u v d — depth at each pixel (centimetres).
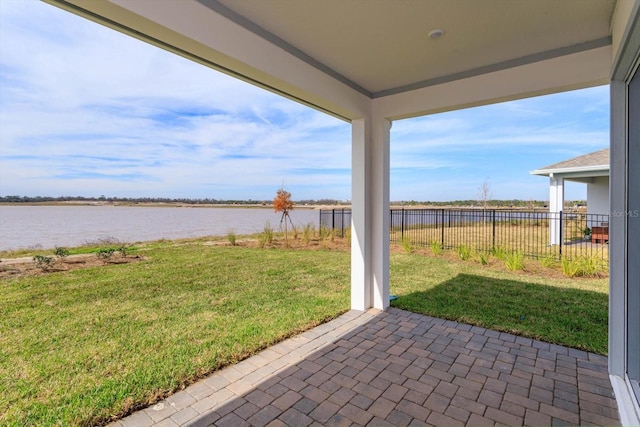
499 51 294
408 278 577
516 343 315
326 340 326
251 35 246
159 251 866
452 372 262
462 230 1261
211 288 516
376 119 410
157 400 225
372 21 245
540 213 970
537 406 217
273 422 202
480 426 197
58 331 347
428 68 331
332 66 327
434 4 221
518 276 587
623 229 234
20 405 220
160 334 338
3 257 734
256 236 1075
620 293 237
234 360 282
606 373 258
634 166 222
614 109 233
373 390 237
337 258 771
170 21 190
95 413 210
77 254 777
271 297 469
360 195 411
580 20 241
